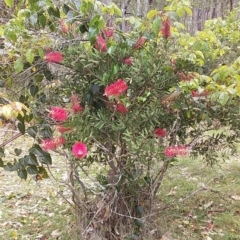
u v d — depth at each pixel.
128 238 2.92
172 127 2.80
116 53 2.49
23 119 2.61
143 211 3.01
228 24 4.34
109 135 2.61
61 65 2.64
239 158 5.40
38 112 2.69
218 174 4.91
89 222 3.02
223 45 3.92
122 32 2.63
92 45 2.47
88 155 2.88
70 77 2.71
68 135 2.46
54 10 2.51
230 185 4.64
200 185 4.06
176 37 2.83
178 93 2.54
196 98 2.91
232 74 2.73
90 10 2.49
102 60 2.47
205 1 15.96
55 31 2.59
